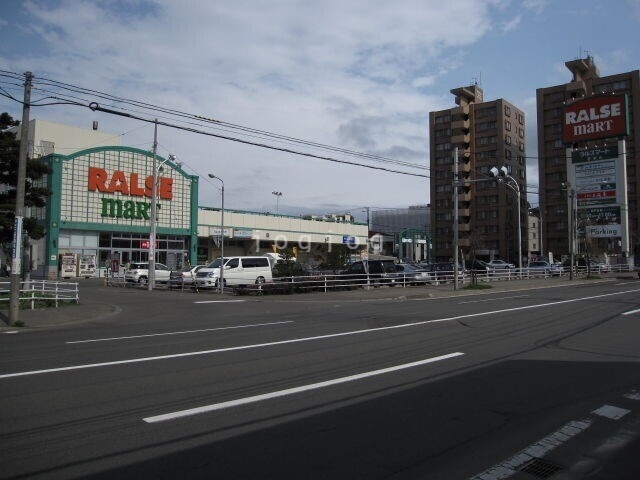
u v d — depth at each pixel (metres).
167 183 46.66
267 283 26.55
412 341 11.13
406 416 5.93
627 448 5.08
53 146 49.22
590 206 54.72
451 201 93.81
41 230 22.03
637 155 81.50
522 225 92.81
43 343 11.33
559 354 9.61
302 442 5.11
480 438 5.26
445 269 37.91
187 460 4.65
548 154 89.62
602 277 43.03
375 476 4.35
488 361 8.98
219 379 7.68
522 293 26.66
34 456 4.73
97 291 28.97
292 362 8.94
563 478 4.43
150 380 7.62
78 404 6.38
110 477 4.29
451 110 93.56
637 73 83.06
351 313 17.48
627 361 8.98
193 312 18.62
